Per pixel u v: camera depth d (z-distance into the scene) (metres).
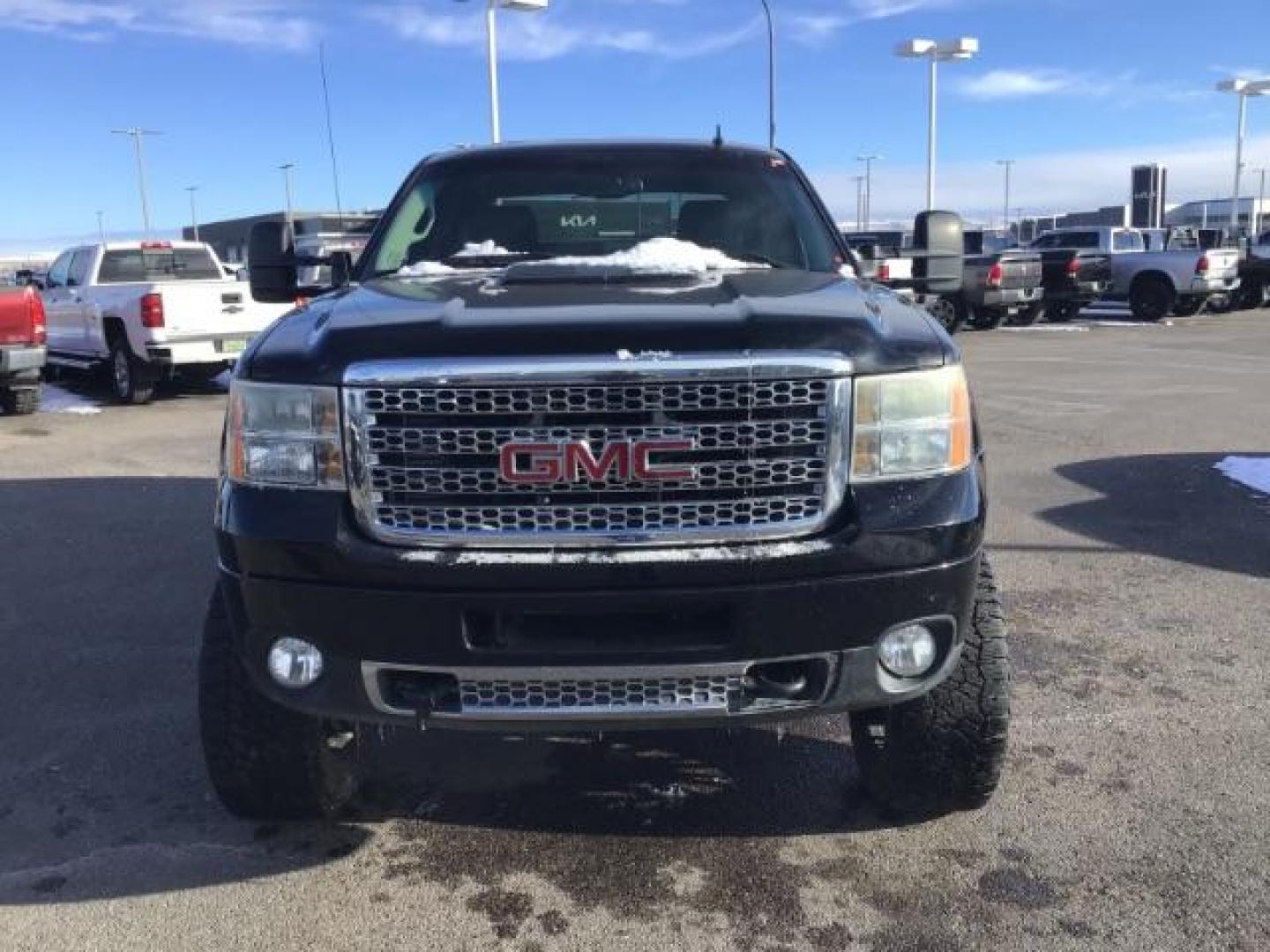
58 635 5.20
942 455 2.85
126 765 3.90
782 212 4.45
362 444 2.72
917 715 3.21
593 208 4.43
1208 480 8.06
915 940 2.90
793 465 2.74
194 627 5.30
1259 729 4.05
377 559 2.71
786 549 2.71
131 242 14.94
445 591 2.70
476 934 2.95
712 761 3.91
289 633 2.83
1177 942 2.86
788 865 3.26
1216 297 26.33
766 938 2.92
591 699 2.81
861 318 2.87
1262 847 3.29
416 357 2.70
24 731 4.18
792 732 4.12
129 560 6.44
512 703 2.82
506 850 3.35
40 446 10.41
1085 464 8.75
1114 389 13.18
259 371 2.85
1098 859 3.24
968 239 28.30
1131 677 4.54
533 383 2.65
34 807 3.61
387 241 4.44
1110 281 24.92
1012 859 3.26
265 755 3.25
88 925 2.99
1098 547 6.41
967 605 2.90
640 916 3.02
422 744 4.05
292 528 2.76
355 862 3.29
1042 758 3.85
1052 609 5.37
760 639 2.74
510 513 2.71
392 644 2.75
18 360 11.93
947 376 2.86
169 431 11.22
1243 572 5.91
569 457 2.68
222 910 3.06
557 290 3.24
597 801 3.64
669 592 2.69
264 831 3.46
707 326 2.75
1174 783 3.67
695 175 4.54
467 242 4.34
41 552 6.64
